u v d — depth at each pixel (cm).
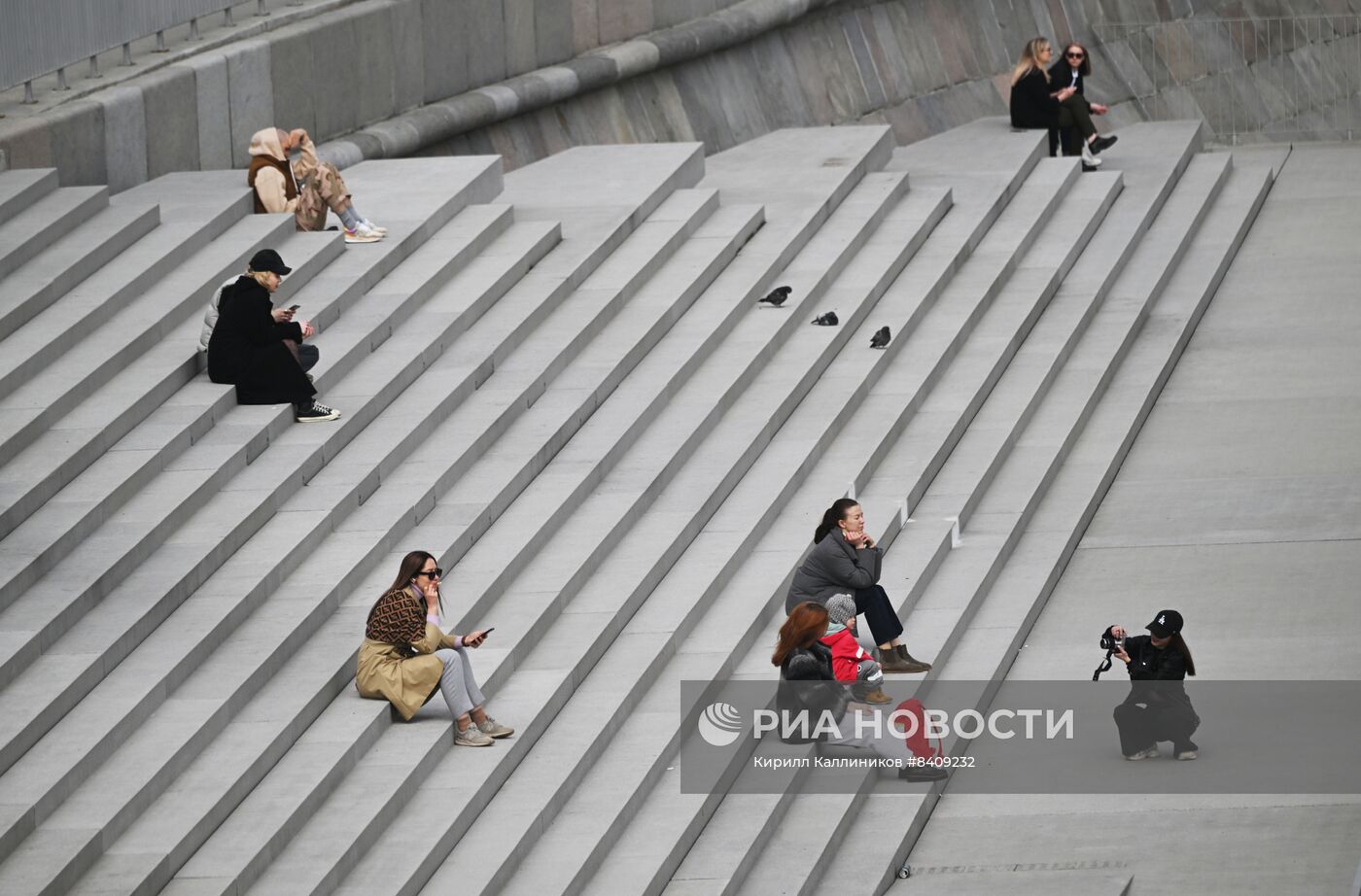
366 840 3684
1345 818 4003
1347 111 11269
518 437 5153
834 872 3916
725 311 6003
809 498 5228
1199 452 6000
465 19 7544
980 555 5162
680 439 5281
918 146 8444
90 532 4356
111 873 3450
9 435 4494
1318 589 5094
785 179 7244
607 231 6281
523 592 4541
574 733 4119
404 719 4066
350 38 7019
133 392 4834
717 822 3994
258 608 4303
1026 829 4091
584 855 3756
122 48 6488
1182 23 10912
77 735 3744
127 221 5525
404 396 5212
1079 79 8438
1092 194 7719
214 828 3644
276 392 4975
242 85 6581
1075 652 4856
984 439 5759
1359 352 6650
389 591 4100
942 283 6606
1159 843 3972
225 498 4619
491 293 5766
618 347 5653
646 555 4775
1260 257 7694
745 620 4625
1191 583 5184
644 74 8375
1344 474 5759
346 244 5847
